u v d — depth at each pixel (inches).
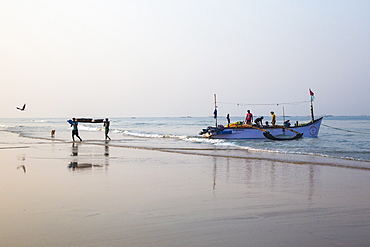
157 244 189.3
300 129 1135.0
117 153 692.7
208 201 287.6
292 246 187.6
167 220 232.4
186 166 502.9
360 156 614.5
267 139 1107.9
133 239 196.4
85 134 1526.8
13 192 317.1
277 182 378.9
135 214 246.4
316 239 198.1
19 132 1704.0
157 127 2481.5
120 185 354.3
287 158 599.2
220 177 409.7
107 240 194.5
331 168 484.7
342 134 1352.1
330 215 248.1
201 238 198.8
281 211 257.9
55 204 273.3
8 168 473.4
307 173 442.3
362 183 374.3
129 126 2751.0
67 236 200.2
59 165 506.0
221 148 809.5
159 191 325.7
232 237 200.7
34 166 494.0
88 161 557.3
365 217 243.1
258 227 219.3
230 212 254.1
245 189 337.7
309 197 305.0
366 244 190.1
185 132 1729.8
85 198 294.0
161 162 548.4
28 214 244.5
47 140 1092.5
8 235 201.8
